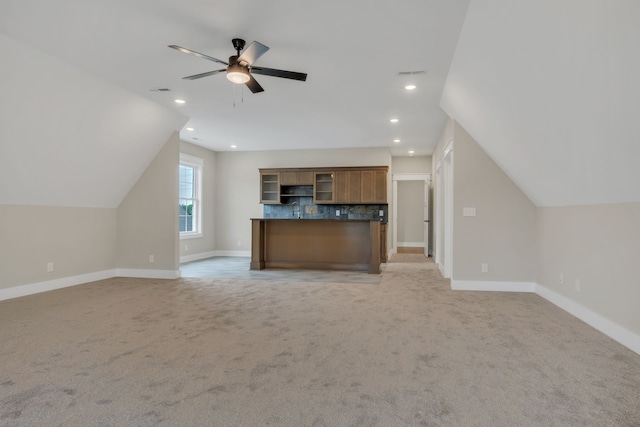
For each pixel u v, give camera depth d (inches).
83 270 220.5
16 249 183.2
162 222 237.1
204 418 74.4
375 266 252.5
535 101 119.7
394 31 125.1
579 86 96.7
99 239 231.6
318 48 138.2
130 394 84.0
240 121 244.8
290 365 100.4
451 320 142.9
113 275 242.1
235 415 75.5
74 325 135.4
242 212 362.6
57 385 88.3
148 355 107.1
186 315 149.0
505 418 75.0
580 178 131.3
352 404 80.3
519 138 149.3
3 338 121.1
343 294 188.7
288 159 351.6
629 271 115.6
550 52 96.9
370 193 323.9
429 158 373.4
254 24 121.2
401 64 151.6
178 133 237.9
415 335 125.3
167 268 235.9
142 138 219.3
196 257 335.9
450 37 128.9
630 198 114.0
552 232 173.3
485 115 161.2
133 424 72.1
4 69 135.9
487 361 103.8
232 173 364.5
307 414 76.1
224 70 130.9
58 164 184.9
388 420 74.2
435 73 160.4
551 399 82.8
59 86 157.4
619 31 74.2
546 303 170.9
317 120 241.1
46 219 198.1
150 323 138.0
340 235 267.4
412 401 81.7
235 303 169.3
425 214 365.1
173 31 126.2
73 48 137.8
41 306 163.6
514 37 104.5
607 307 127.2
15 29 123.6
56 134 172.6
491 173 199.6
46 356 106.0
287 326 134.6
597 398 83.3
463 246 201.8
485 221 199.8
